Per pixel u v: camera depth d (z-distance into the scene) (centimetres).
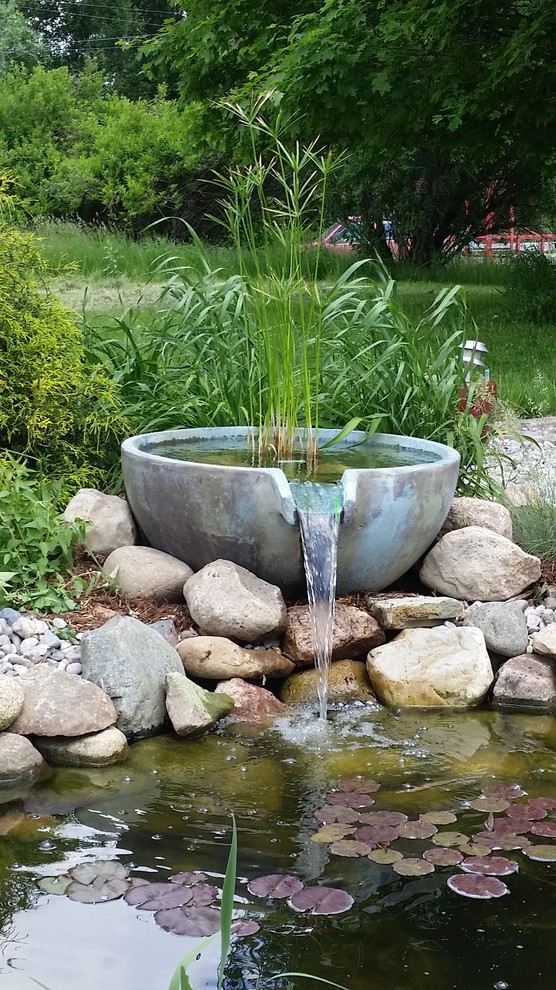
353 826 310
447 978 236
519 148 1677
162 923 256
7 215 625
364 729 394
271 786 340
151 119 2533
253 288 516
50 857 289
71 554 480
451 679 421
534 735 392
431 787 341
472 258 2669
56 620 429
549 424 845
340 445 543
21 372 521
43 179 2561
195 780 344
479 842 300
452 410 590
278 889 272
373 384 587
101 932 251
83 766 353
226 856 291
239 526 438
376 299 583
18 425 526
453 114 1261
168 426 582
